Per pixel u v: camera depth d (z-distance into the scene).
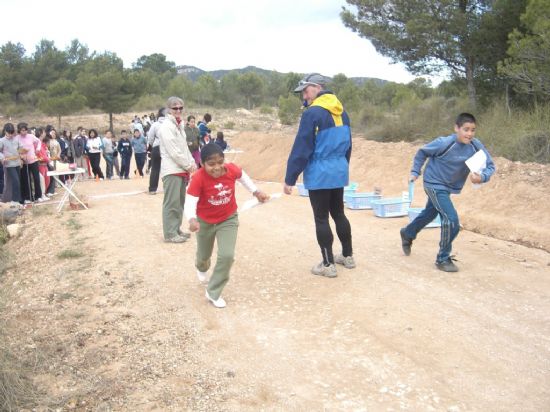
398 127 16.42
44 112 43.56
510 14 13.43
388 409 3.61
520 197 8.91
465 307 5.24
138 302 5.61
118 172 18.14
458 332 4.70
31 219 10.27
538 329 4.77
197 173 5.11
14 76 53.06
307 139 5.71
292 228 8.55
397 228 8.45
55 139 15.67
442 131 14.36
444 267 6.29
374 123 19.42
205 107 63.59
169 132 7.52
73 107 42.53
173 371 4.20
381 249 7.25
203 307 5.40
